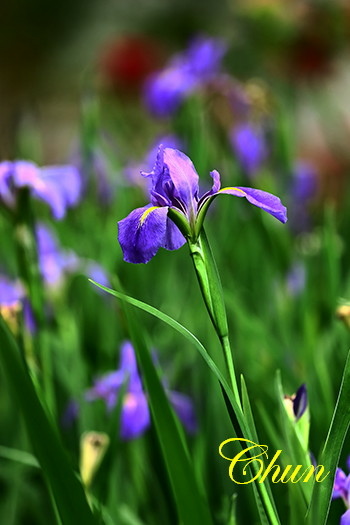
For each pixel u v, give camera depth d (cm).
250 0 304
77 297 195
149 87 249
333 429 112
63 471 118
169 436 122
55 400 163
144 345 122
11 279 196
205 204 115
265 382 156
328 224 177
